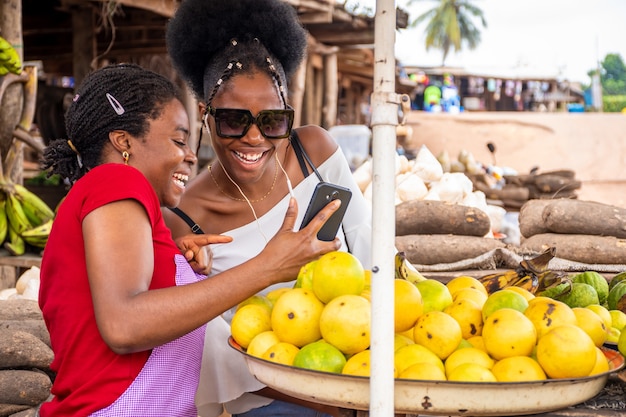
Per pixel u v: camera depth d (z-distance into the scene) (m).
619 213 3.29
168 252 1.63
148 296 1.41
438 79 24.19
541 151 14.09
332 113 9.41
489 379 1.35
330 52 9.20
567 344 1.35
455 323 1.48
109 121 1.61
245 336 1.63
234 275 1.46
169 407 1.62
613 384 1.58
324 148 2.29
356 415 1.44
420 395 1.27
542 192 7.59
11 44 4.77
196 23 2.12
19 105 4.76
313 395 1.35
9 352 2.41
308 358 1.43
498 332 1.42
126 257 1.42
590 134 14.19
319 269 1.53
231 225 2.22
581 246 3.26
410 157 8.25
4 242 4.45
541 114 14.15
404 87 13.96
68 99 7.82
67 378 1.55
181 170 1.69
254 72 2.00
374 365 1.21
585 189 14.23
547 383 1.26
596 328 1.55
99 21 6.86
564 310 1.50
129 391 1.55
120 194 1.46
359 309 1.44
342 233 2.27
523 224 3.70
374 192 1.22
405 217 3.58
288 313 1.53
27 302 3.04
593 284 2.12
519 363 1.38
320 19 7.00
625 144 14.19
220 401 2.15
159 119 1.63
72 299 1.52
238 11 2.09
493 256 3.30
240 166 2.04
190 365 1.70
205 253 1.93
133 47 7.91
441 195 4.58
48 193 6.46
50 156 1.72
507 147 14.04
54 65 10.26
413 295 1.53
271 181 2.20
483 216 3.54
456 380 1.35
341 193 1.60
